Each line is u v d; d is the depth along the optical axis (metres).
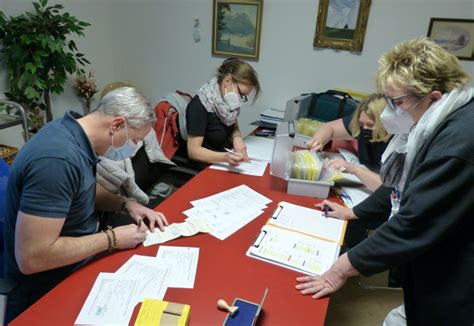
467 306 0.87
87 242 1.02
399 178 1.07
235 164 1.81
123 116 1.04
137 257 1.06
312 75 2.79
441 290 0.90
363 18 2.49
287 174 1.53
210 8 2.90
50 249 0.93
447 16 2.33
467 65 2.38
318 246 1.15
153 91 3.41
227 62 1.98
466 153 0.76
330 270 0.97
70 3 2.92
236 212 1.36
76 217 1.07
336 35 2.61
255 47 2.86
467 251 0.85
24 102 2.68
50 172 0.91
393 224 0.89
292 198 1.51
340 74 2.71
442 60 0.82
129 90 1.08
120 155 1.15
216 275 1.00
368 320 1.80
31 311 0.84
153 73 3.34
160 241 1.14
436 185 0.80
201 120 1.94
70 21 2.59
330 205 1.41
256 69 2.93
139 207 1.34
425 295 0.94
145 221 1.27
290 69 2.84
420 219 0.83
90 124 1.06
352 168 1.63
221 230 1.23
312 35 2.69
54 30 2.55
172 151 2.06
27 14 2.52
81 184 1.03
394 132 1.03
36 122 2.77
